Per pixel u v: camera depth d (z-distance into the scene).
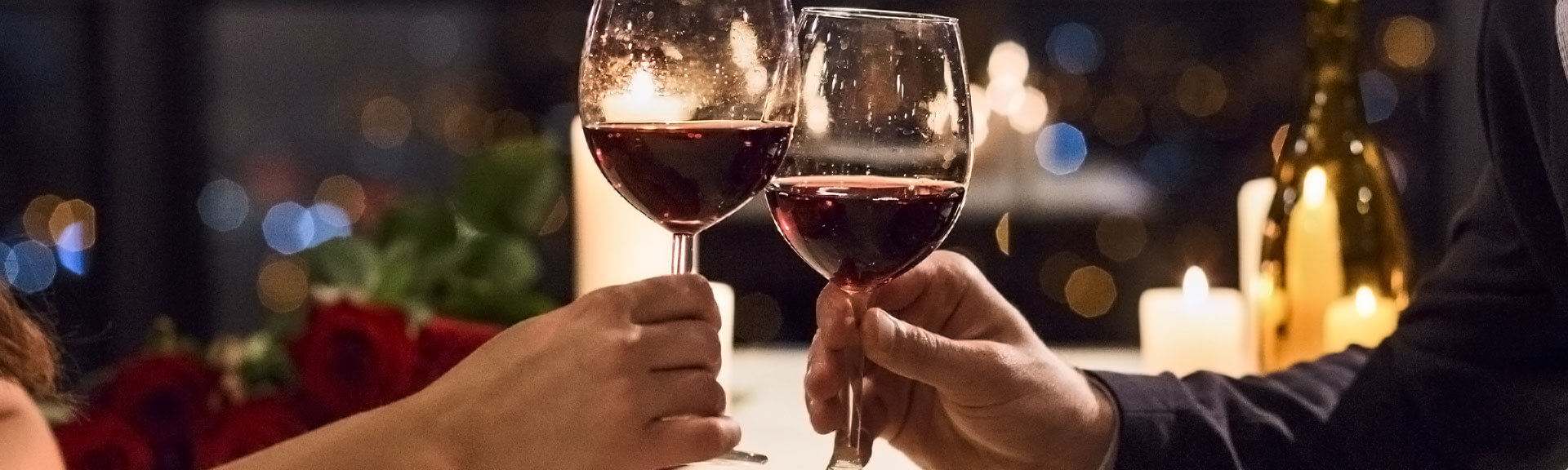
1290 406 1.14
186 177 2.94
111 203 2.87
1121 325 2.89
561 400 0.89
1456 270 1.14
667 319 0.91
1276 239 1.33
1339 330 1.28
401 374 1.09
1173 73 2.80
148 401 1.10
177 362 1.12
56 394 1.09
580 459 0.89
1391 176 1.32
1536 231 1.04
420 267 1.23
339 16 2.95
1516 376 1.10
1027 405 1.05
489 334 1.12
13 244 2.76
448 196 1.32
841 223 0.90
